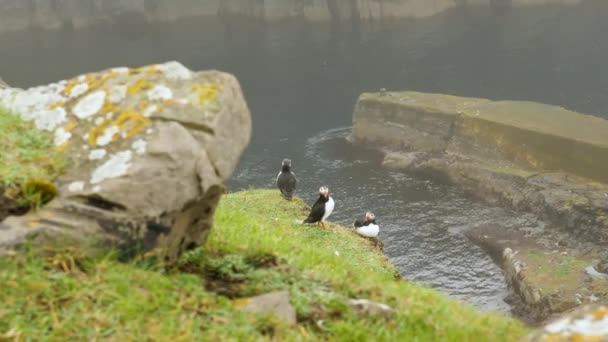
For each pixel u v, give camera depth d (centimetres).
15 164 634
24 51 6169
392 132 3700
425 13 6712
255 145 4022
